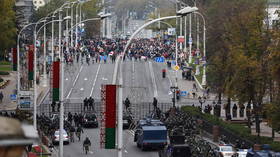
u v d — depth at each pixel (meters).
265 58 120.69
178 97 197.50
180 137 94.25
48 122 131.12
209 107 160.38
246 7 188.62
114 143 58.84
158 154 108.25
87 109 173.25
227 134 119.88
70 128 126.19
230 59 137.50
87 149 110.69
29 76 119.56
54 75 89.19
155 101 169.25
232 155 94.69
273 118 103.44
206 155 99.00
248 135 110.25
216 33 191.62
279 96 104.31
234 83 126.94
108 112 58.59
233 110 159.88
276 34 108.62
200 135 129.88
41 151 97.25
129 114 152.50
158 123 116.38
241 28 128.38
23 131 8.38
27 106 135.50
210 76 177.25
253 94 124.62
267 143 103.00
